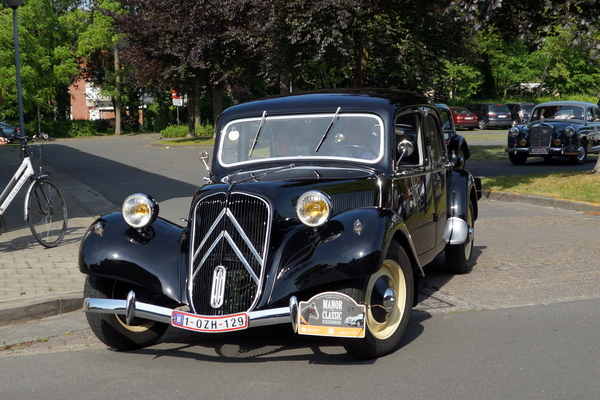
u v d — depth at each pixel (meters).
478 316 5.62
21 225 10.51
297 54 22.19
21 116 11.22
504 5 12.88
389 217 4.60
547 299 6.13
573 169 18.44
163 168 21.36
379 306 4.55
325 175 5.14
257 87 50.94
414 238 5.66
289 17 21.22
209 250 4.59
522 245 8.70
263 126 5.68
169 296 4.64
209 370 4.50
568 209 12.02
